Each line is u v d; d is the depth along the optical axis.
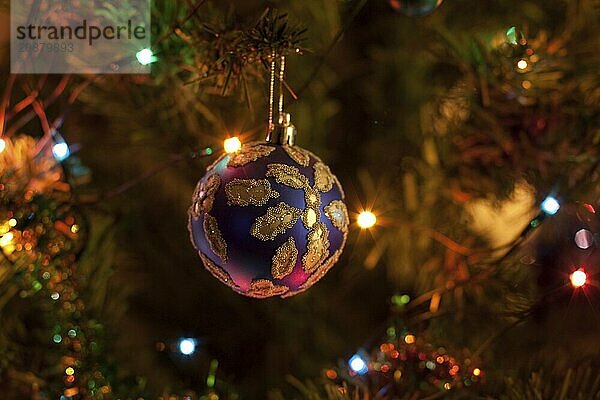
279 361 0.77
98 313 0.71
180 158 0.66
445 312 0.70
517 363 0.72
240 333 0.78
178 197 0.76
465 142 0.71
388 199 0.74
